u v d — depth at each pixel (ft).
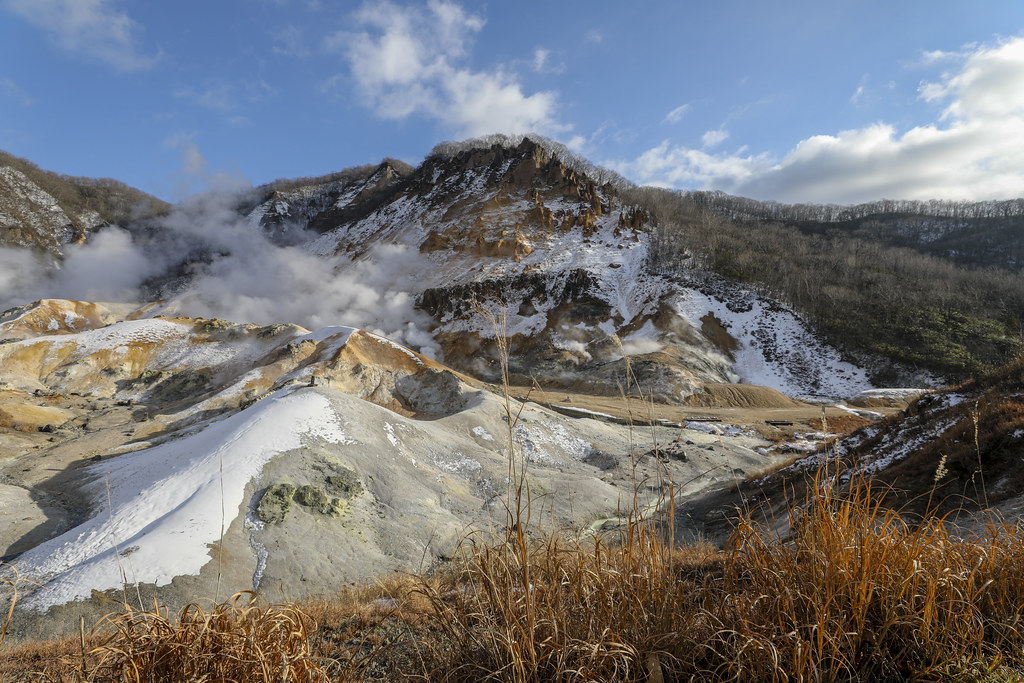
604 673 9.75
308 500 82.64
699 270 403.75
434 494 97.91
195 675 8.27
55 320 320.09
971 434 52.75
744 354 323.98
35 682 11.83
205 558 66.23
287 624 9.42
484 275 460.14
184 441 116.16
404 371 229.25
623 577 11.16
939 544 11.82
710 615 10.49
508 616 10.03
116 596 58.39
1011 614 11.49
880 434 75.92
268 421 107.45
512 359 357.20
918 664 10.30
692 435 169.17
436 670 10.82
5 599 58.75
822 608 10.02
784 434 181.16
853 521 11.80
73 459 131.34
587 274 415.85
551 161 641.40
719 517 64.08
